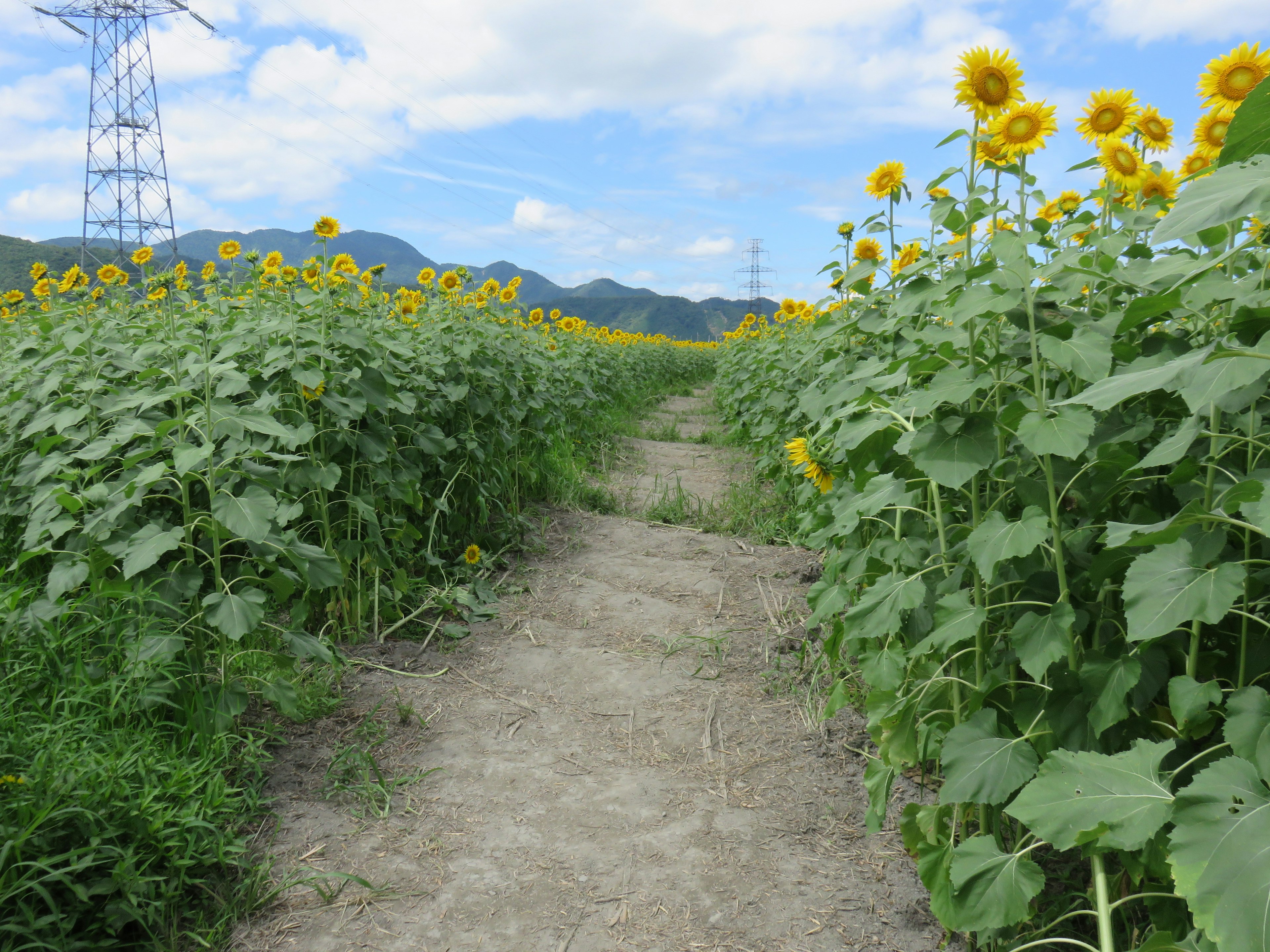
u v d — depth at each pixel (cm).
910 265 256
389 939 190
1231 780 111
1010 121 199
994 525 172
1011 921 145
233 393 322
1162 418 193
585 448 806
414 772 264
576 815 243
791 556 498
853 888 210
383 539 397
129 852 184
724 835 233
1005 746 165
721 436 1020
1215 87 205
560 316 914
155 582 256
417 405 443
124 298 505
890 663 219
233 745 261
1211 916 98
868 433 205
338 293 409
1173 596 132
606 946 188
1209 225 100
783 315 700
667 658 358
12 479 351
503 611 410
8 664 236
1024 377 207
